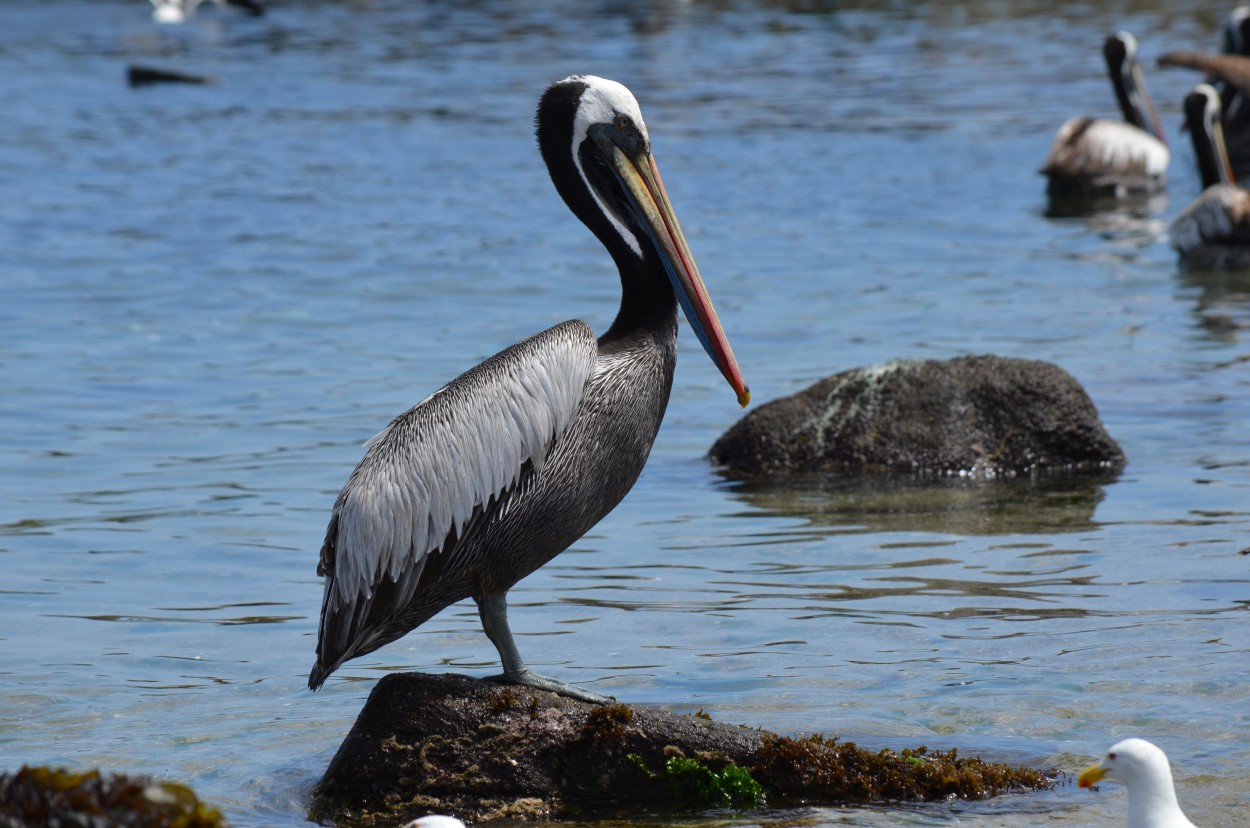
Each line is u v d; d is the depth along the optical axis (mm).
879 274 24500
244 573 12633
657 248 9461
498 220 28953
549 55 52125
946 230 27938
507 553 8891
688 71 48281
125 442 16312
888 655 10570
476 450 8656
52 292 23422
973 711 9523
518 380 8766
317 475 15164
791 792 8641
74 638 11250
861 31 56969
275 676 10570
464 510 8648
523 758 8641
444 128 39188
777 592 12016
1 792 5750
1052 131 37688
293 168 34406
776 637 11008
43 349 20172
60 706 10000
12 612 11758
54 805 5648
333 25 62250
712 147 36062
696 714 9258
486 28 59656
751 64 49625
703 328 9477
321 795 8648
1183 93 43625
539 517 8883
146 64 50188
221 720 9781
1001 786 8578
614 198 9656
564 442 8852
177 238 27359
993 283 23891
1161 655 10344
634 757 8648
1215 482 14656
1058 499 14453
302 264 25359
